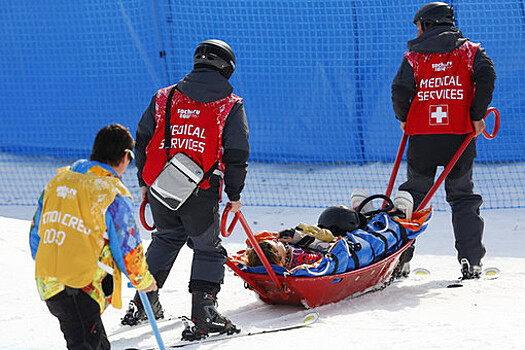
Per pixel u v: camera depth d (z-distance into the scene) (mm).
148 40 47344
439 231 32500
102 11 47812
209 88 16203
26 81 49250
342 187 42781
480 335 14242
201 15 46594
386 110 46781
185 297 21656
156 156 16391
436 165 22188
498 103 45781
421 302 18766
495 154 46562
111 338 16891
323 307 18734
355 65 46500
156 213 16812
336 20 46062
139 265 12219
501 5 44344
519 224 33406
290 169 47219
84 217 11828
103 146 12375
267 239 19500
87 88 48656
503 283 20922
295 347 14562
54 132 49531
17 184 44406
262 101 47438
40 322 18609
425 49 21766
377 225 20609
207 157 16031
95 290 12047
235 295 22016
